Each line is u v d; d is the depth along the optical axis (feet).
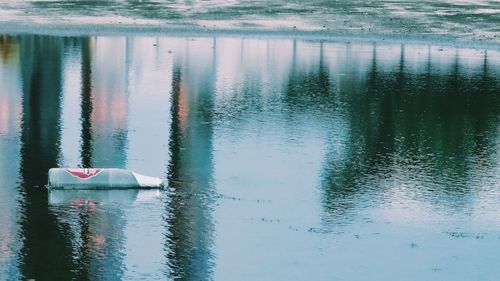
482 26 247.91
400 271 78.54
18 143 117.91
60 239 82.94
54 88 158.61
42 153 113.29
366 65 197.26
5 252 79.41
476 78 183.62
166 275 76.33
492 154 120.78
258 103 152.35
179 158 113.80
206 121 136.67
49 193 96.17
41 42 211.61
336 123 137.80
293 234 86.63
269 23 248.52
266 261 79.97
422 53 215.51
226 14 256.73
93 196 95.66
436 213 94.22
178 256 80.38
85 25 235.81
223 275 76.74
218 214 91.81
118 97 153.48
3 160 109.19
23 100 146.51
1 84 159.84
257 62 198.08
